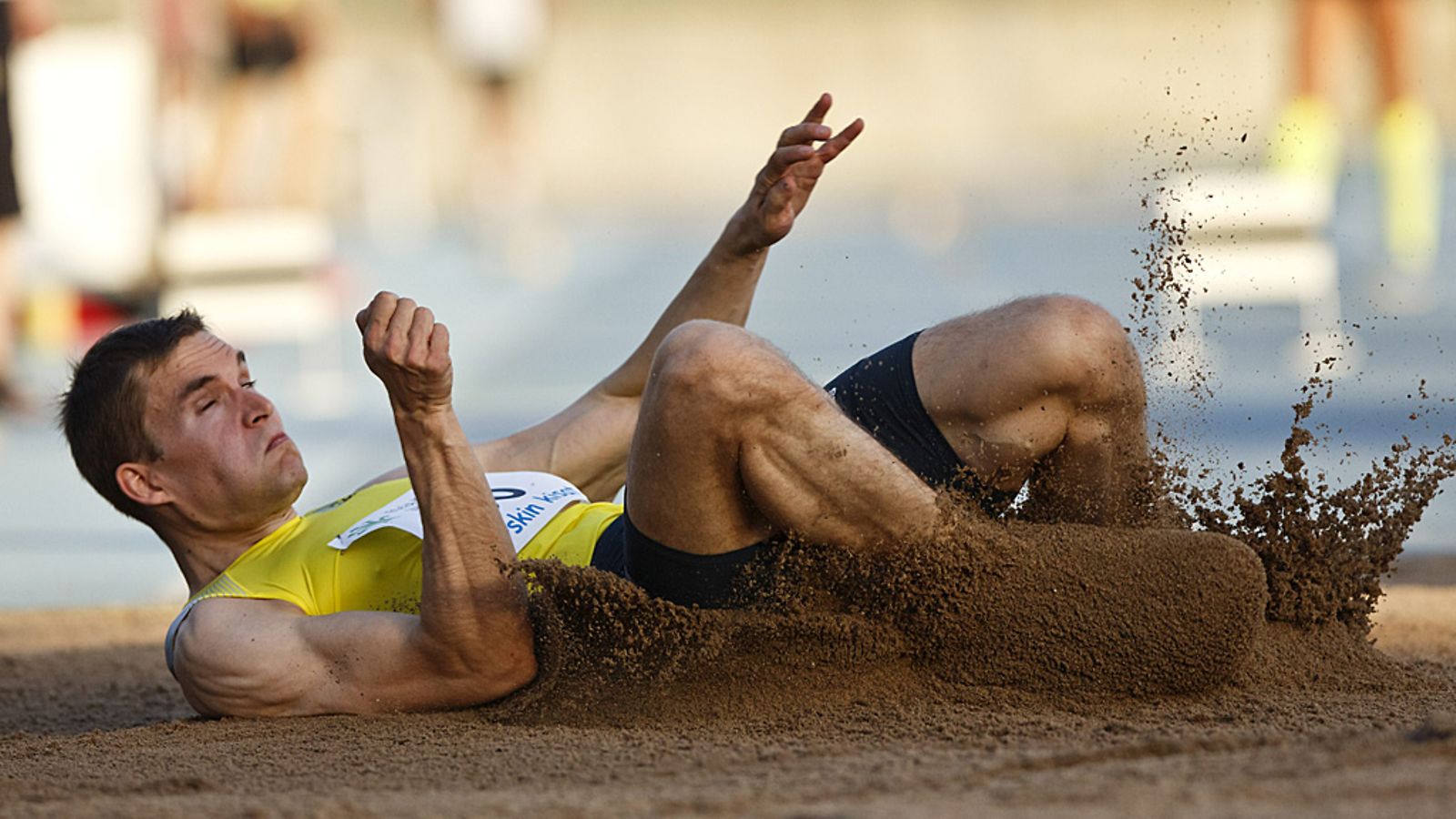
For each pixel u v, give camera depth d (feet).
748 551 38.91
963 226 248.52
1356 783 28.89
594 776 34.53
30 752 40.81
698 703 39.96
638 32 413.39
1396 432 95.61
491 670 41.11
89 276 139.13
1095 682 38.91
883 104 379.55
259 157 178.81
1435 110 326.44
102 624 68.33
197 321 46.37
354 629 41.98
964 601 39.19
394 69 280.10
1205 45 378.94
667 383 37.14
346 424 120.57
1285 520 41.86
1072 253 209.97
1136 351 40.24
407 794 33.60
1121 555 39.22
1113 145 336.29
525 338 160.66
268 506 44.98
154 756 38.93
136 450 44.45
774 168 46.96
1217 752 33.40
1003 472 40.11
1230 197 129.49
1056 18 407.44
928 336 40.98
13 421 129.08
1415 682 41.01
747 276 48.93
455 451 40.14
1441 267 177.06
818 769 33.73
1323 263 128.26
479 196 228.63
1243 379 119.44
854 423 38.60
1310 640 41.65
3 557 86.89
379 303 39.17
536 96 377.71
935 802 29.37
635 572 39.70
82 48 139.64
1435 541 82.58
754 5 423.64
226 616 42.96
